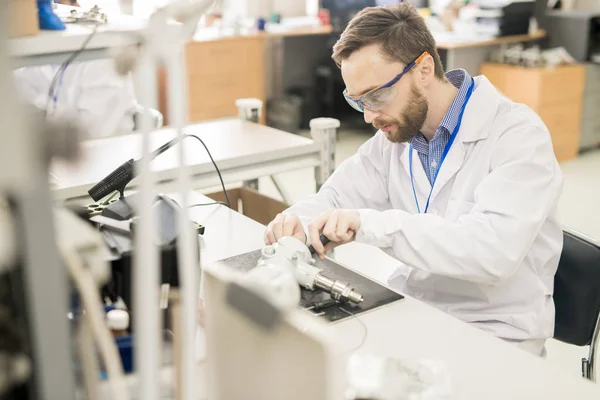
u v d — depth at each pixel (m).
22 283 0.41
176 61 0.45
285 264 1.21
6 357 0.43
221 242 1.56
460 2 5.25
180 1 0.46
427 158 1.56
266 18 5.61
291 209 1.65
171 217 0.80
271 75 5.80
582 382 0.97
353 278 1.31
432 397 0.90
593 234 3.44
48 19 1.41
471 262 1.29
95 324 0.49
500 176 1.37
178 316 0.59
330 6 5.29
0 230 0.39
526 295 1.44
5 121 0.36
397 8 1.42
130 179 1.46
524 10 4.84
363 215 1.32
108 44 0.50
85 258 0.50
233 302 0.47
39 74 2.26
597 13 4.83
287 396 0.57
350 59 1.38
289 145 2.16
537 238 1.45
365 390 0.88
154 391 0.43
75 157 0.41
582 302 1.46
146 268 0.42
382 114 1.42
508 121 1.44
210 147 2.12
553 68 4.54
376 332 1.12
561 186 1.41
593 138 4.91
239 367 0.60
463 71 1.51
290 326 0.55
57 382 0.41
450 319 1.17
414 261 1.31
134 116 2.74
